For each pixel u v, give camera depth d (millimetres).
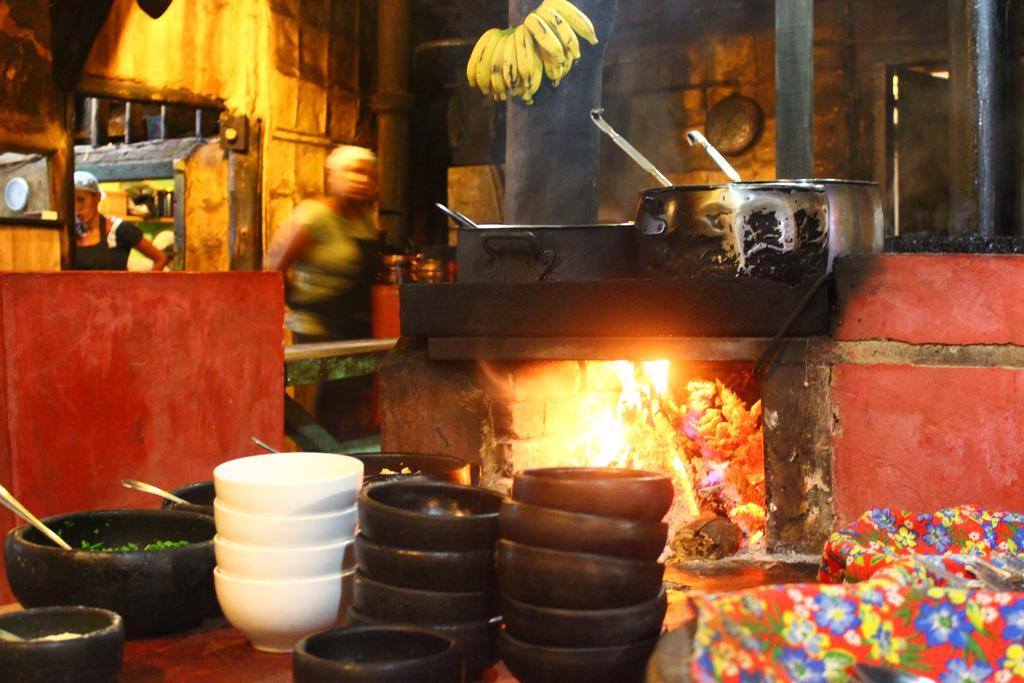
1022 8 5770
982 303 1969
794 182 2168
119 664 1267
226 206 6609
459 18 7660
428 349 2471
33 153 4852
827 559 1568
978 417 1975
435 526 1306
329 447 4266
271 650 1447
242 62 6441
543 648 1220
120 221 5773
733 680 1009
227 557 1412
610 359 2250
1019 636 1070
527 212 3055
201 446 2828
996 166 3869
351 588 1436
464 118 7801
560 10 2922
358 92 7531
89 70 5371
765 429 2131
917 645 1087
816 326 2092
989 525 1655
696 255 2158
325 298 4992
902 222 7070
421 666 1154
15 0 4703
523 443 2451
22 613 1316
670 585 1871
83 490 2498
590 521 1207
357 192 5020
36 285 2381
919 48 6844
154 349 2682
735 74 7258
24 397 2359
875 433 2051
